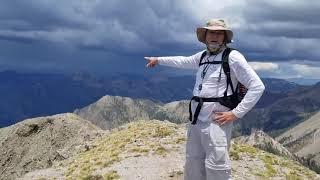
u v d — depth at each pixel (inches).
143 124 1339.8
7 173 1888.5
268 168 1035.9
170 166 979.9
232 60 524.7
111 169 985.5
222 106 531.2
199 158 565.3
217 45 539.8
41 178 1040.8
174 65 605.6
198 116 543.2
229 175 541.0
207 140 537.0
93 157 1126.4
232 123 550.0
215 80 532.7
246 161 1063.6
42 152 1897.1
